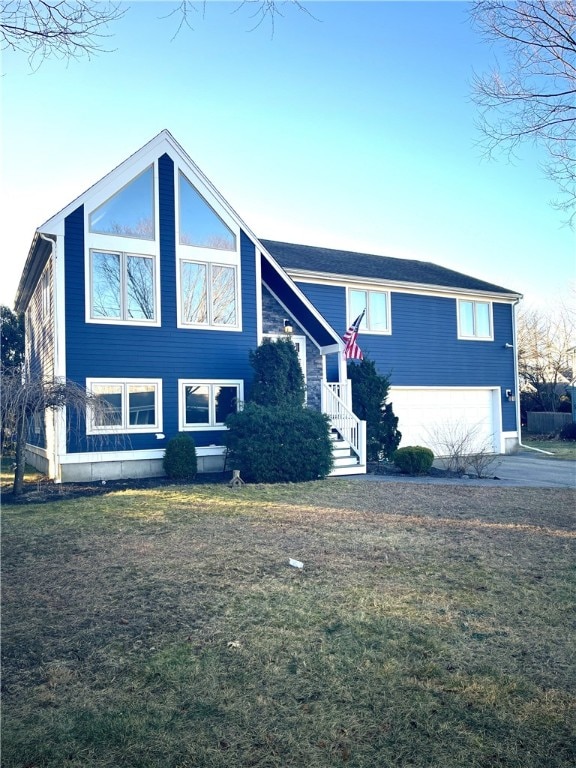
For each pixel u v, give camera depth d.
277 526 8.54
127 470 13.55
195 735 3.38
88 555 6.95
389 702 3.74
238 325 15.30
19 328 25.48
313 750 3.25
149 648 4.49
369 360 18.44
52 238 12.95
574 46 8.50
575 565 6.71
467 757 3.20
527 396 35.50
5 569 6.41
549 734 3.42
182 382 14.43
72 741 3.31
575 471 16.81
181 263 14.61
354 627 4.88
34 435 18.16
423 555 7.08
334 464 14.74
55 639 4.64
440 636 4.73
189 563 6.64
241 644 4.55
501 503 10.66
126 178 13.84
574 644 4.62
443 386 21.62
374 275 20.38
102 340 13.42
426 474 15.23
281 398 14.22
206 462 14.66
